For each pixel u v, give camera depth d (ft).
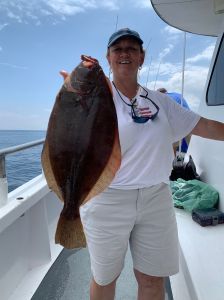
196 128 7.10
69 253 11.80
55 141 5.21
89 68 5.28
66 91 5.24
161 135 6.53
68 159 5.24
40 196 10.60
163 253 6.89
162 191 6.72
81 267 10.88
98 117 5.27
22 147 9.64
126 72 6.51
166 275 6.99
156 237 6.79
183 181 11.58
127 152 6.43
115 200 6.47
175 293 8.38
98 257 6.73
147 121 6.45
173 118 6.98
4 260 9.14
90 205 6.58
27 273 10.39
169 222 6.87
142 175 6.41
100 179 5.36
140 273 7.22
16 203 9.21
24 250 10.39
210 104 11.76
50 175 5.29
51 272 10.57
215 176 10.64
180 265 8.41
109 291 7.04
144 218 6.72
